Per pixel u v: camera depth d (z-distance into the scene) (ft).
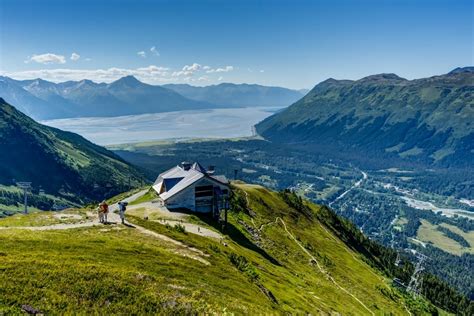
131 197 435.94
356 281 382.83
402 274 602.44
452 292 641.81
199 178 316.40
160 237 196.44
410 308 383.04
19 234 151.74
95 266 122.52
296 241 406.21
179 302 114.32
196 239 216.74
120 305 104.99
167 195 320.91
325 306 215.10
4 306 91.09
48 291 101.91
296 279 257.34
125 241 169.37
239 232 315.78
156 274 134.62
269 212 476.95
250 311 128.67
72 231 183.01
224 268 175.42
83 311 97.91
